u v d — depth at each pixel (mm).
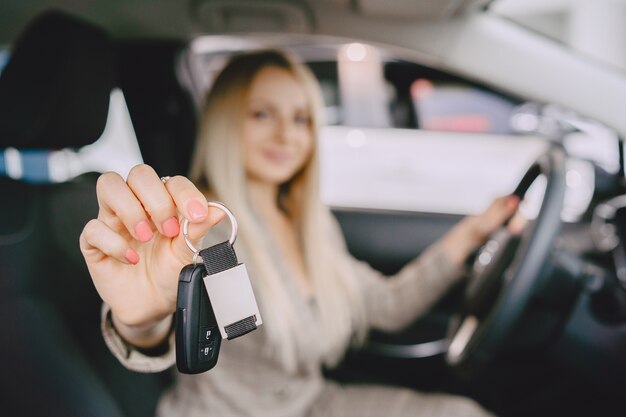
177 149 1584
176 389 1035
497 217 1199
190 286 511
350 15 1307
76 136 1015
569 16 4211
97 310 973
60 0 1279
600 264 1436
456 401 1099
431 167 2881
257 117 1209
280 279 1075
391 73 2484
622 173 1445
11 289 861
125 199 508
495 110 2436
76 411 895
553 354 1238
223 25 1412
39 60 957
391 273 1734
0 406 890
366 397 1114
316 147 1270
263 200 1246
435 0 1187
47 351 880
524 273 999
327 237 1335
